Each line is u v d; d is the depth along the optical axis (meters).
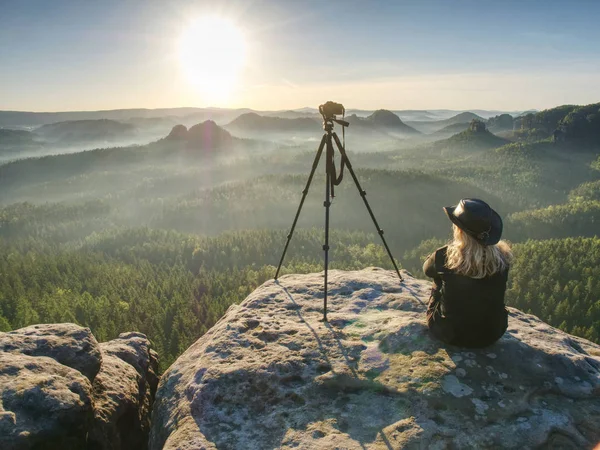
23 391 4.44
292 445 4.16
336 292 7.41
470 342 4.79
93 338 6.30
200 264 138.00
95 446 5.31
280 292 7.56
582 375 4.68
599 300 81.12
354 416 4.43
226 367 5.39
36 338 5.79
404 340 5.33
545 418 4.14
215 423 4.66
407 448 3.92
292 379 5.11
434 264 4.84
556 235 188.25
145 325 71.75
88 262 129.12
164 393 5.81
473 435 4.00
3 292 93.44
